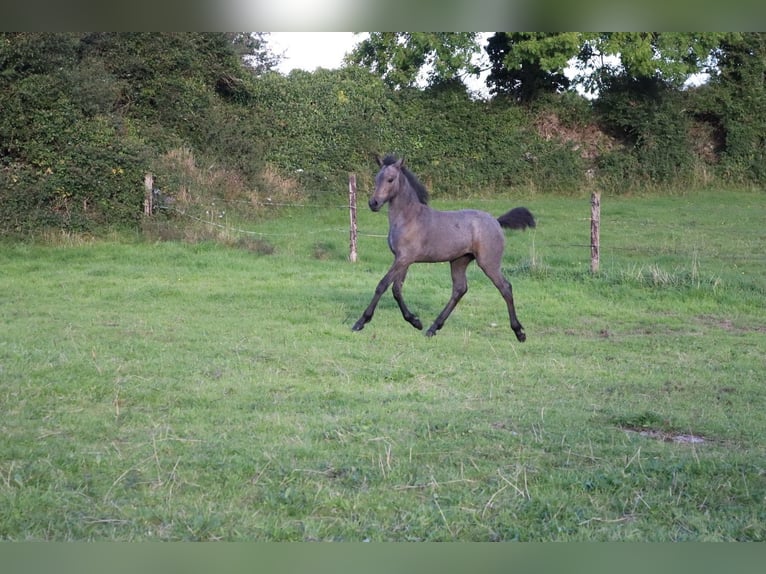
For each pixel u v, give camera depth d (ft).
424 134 94.89
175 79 80.59
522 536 16.62
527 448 21.36
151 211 62.49
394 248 35.22
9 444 20.61
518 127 98.94
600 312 42.57
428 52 96.48
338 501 17.76
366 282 48.70
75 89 64.03
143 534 16.33
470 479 19.21
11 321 35.94
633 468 20.13
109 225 61.05
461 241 35.09
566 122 102.78
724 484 19.26
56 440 21.04
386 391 26.78
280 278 49.57
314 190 84.43
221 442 21.09
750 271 56.24
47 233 58.13
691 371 31.27
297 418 23.41
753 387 28.99
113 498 17.80
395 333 35.96
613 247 66.28
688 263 58.54
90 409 23.84
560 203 91.50
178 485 18.48
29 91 60.44
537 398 26.61
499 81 102.01
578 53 97.81
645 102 101.09
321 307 40.88
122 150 62.54
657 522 17.39
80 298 41.81
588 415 24.68
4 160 60.44
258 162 82.28
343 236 66.95
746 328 40.52
